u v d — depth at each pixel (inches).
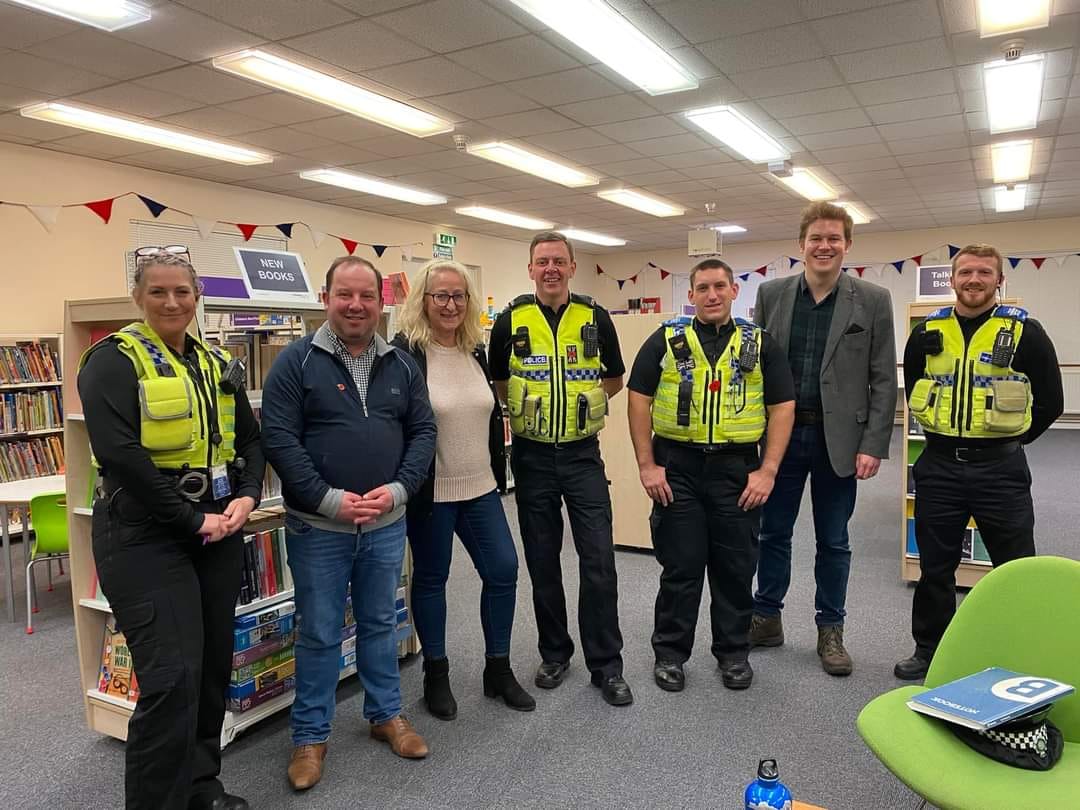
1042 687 55.1
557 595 99.5
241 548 73.0
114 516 64.9
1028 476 93.7
